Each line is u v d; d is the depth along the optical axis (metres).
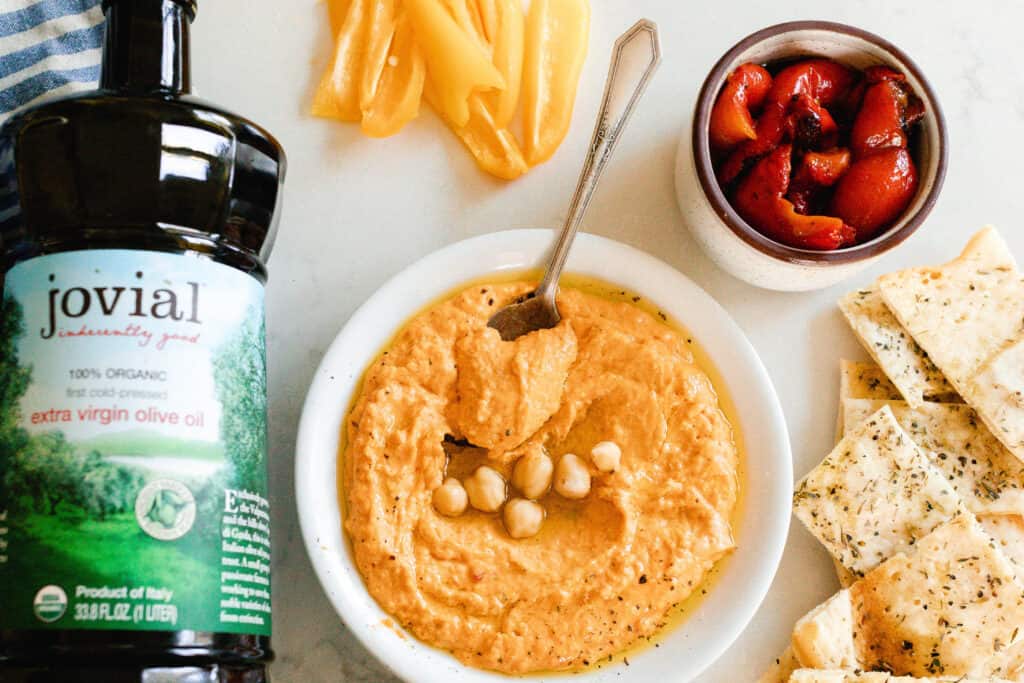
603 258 0.50
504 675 0.47
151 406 0.41
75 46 0.50
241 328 0.43
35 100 0.49
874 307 0.52
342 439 0.49
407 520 0.47
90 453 0.41
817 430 0.52
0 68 0.49
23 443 0.41
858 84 0.50
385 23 0.52
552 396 0.48
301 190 0.52
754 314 0.53
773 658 0.51
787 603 0.51
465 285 0.50
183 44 0.44
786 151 0.48
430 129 0.53
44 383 0.41
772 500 0.48
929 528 0.50
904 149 0.49
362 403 0.48
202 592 0.42
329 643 0.50
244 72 0.53
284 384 0.51
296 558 0.51
